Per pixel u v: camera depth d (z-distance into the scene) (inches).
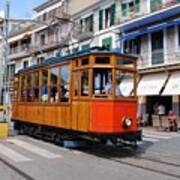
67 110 572.1
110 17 1364.4
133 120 537.0
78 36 1515.7
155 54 1151.0
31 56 2018.9
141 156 518.9
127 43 1267.2
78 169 418.3
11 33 2257.6
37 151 553.0
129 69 546.9
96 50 535.8
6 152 540.1
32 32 2043.6
